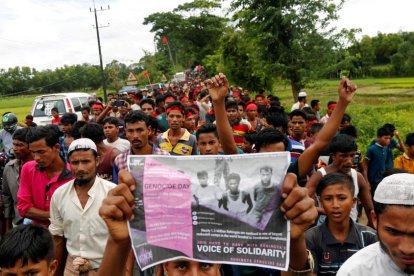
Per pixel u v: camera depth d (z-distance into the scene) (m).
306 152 3.03
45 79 78.31
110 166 4.59
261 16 16.95
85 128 4.54
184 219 1.62
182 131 5.57
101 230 3.14
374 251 1.72
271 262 1.55
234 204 1.58
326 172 3.63
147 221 1.62
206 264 1.68
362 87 46.72
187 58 65.81
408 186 1.46
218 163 1.61
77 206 3.15
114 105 9.70
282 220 1.55
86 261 3.08
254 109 8.34
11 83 75.25
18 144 4.55
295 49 16.52
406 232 1.46
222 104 3.10
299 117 5.46
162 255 1.62
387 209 1.49
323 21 16.58
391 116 15.59
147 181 1.62
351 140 3.59
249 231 1.57
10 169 4.77
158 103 9.56
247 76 21.41
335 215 2.64
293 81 17.34
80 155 3.12
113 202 1.58
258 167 1.58
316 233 2.70
